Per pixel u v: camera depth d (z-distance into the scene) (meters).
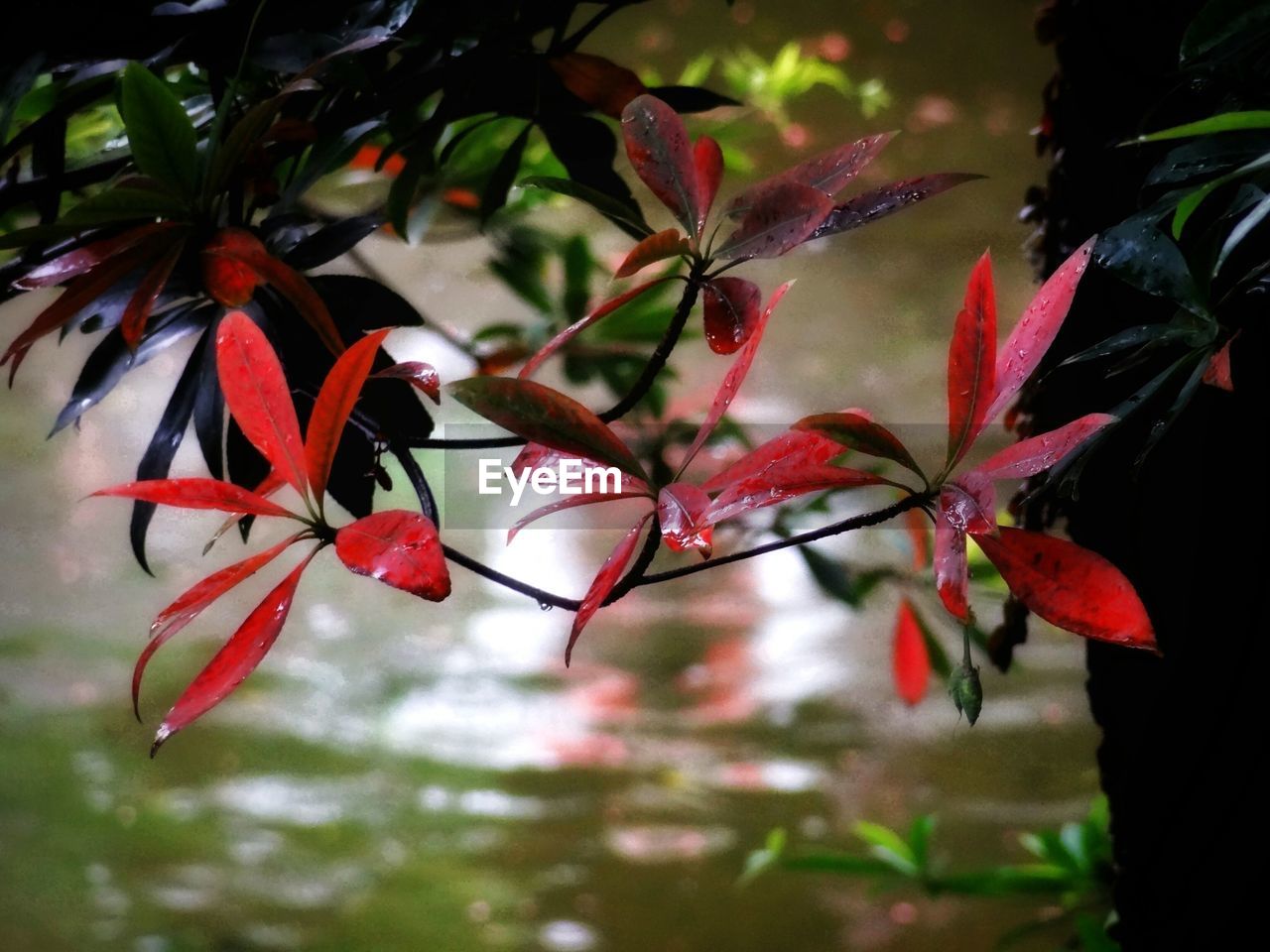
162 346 1.28
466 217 2.47
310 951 4.56
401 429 1.24
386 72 1.50
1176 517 1.49
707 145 1.10
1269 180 1.16
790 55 3.24
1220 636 1.48
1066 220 1.63
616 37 14.28
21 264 1.34
